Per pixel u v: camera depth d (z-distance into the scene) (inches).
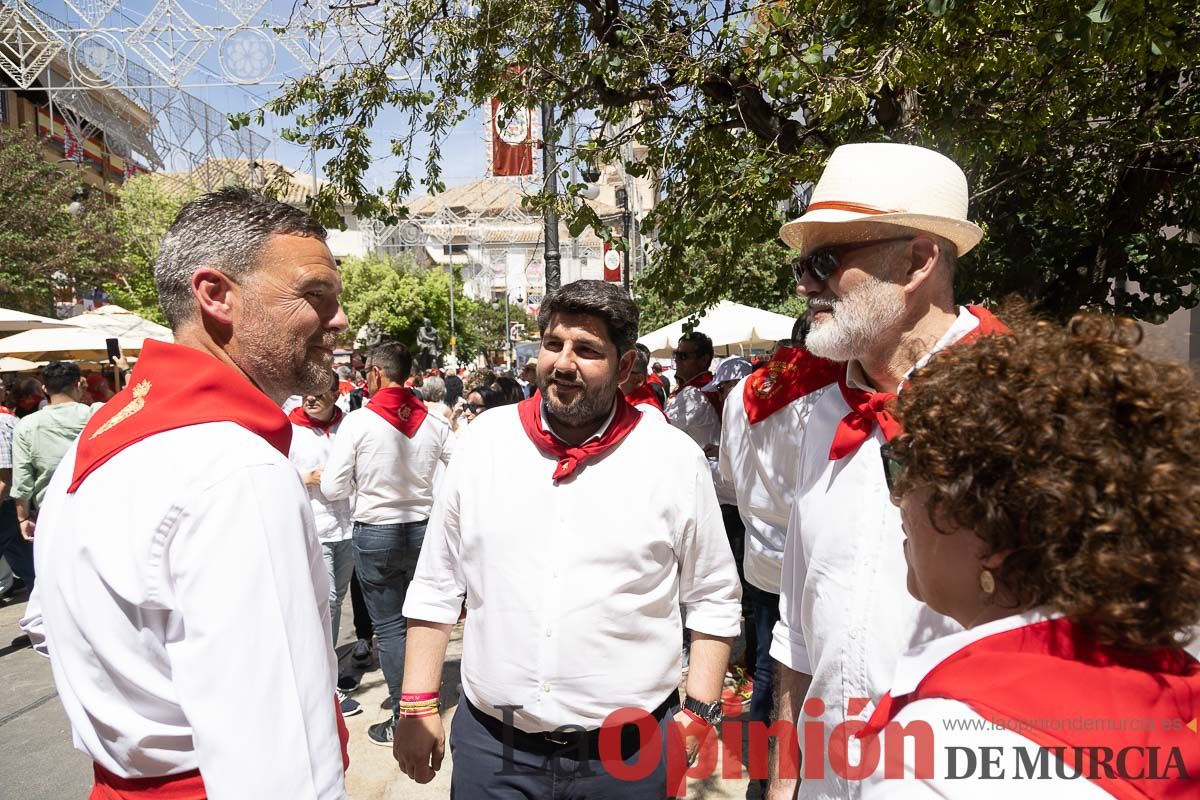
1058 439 29.6
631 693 72.9
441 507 80.7
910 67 110.8
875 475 58.9
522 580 73.0
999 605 32.9
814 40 130.0
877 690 55.2
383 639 151.9
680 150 158.4
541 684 72.2
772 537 108.0
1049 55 106.2
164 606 43.1
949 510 32.2
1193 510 27.9
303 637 45.1
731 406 108.4
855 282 63.3
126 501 44.2
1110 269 158.1
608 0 158.9
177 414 46.1
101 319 508.7
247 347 51.8
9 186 662.5
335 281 54.8
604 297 73.3
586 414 73.5
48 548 48.3
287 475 47.4
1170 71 141.7
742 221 145.1
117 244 762.8
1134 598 28.1
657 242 166.4
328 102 170.9
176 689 42.5
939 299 64.3
